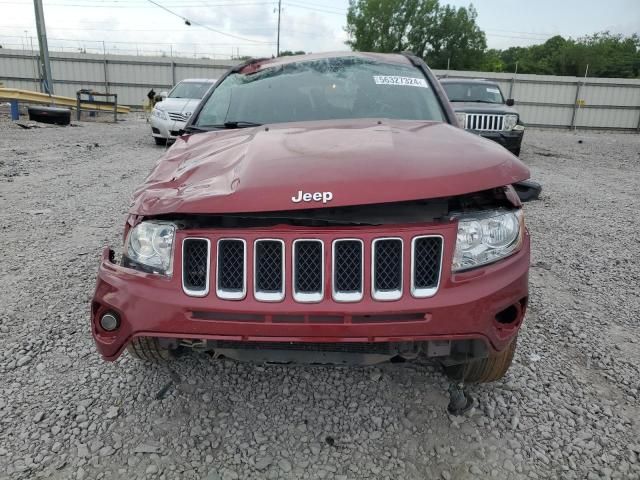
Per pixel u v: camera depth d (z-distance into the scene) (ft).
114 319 6.82
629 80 100.48
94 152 37.06
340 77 11.75
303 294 6.37
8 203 21.35
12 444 7.45
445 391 8.79
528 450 7.48
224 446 7.49
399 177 6.50
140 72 105.50
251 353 7.00
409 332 6.36
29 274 13.75
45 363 9.55
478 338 6.57
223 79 12.73
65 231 17.67
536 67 198.70
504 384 9.05
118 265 7.08
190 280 6.63
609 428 8.00
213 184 6.98
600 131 102.73
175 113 39.65
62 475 6.89
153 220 6.83
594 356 10.14
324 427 7.92
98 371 9.32
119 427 7.85
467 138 8.43
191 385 8.91
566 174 34.65
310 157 7.20
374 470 7.08
